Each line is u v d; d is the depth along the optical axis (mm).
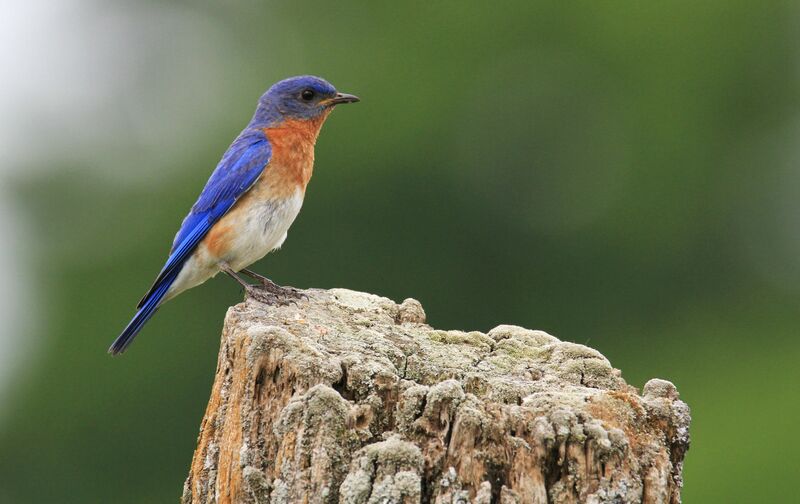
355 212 20047
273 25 21078
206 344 19062
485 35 20812
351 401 5957
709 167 20859
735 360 19578
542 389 6242
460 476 5613
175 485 19234
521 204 20172
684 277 20688
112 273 19297
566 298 20609
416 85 20312
